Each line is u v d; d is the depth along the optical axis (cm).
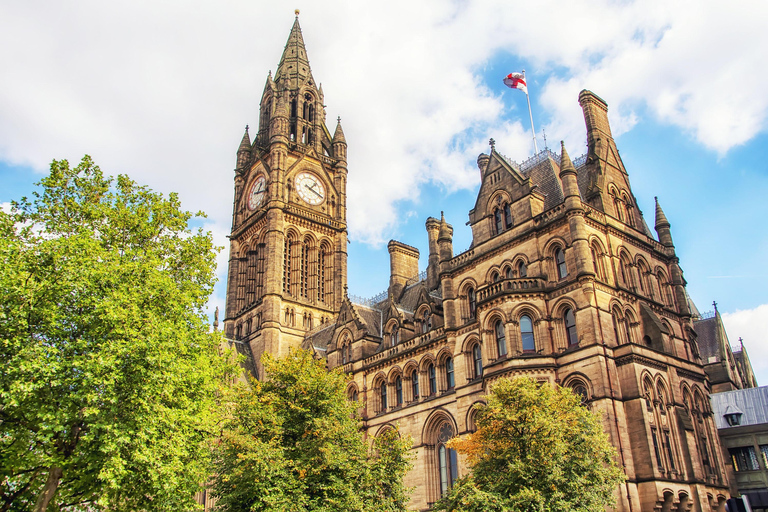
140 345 3462
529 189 6109
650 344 5647
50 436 3222
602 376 5081
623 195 6444
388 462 4750
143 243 4344
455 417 6266
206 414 3988
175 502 3756
